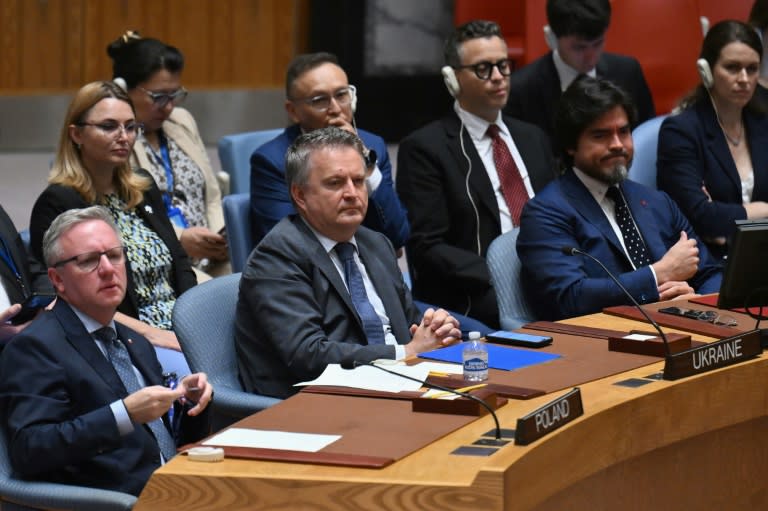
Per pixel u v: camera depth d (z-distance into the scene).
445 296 13.41
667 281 11.64
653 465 8.26
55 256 8.52
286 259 10.00
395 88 28.56
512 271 12.12
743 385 8.71
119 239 8.72
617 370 8.52
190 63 28.91
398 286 10.78
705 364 8.48
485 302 13.09
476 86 13.68
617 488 7.93
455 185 13.59
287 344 9.70
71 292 8.54
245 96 28.88
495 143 13.95
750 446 9.12
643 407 7.89
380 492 6.26
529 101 16.05
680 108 14.77
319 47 28.47
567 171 12.30
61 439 7.89
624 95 11.98
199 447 6.81
